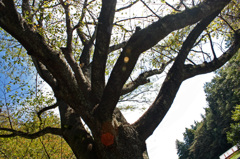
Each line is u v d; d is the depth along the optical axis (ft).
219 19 21.01
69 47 12.07
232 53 14.33
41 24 17.78
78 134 12.05
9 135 15.48
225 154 119.65
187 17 10.88
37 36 9.84
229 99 144.36
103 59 10.14
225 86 145.48
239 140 90.79
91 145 11.15
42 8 15.85
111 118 9.88
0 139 25.53
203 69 13.24
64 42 23.09
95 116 9.87
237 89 106.63
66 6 13.80
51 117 21.31
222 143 168.66
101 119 9.71
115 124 10.53
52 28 20.44
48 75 13.53
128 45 9.80
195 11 11.12
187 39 13.89
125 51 9.68
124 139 10.29
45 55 9.71
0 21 9.17
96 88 10.63
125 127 10.84
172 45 22.80
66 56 11.99
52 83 12.85
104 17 9.82
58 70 9.99
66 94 10.37
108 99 9.52
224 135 165.78
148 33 10.00
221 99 159.33
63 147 27.68
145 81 13.83
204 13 11.29
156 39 10.17
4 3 9.11
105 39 9.82
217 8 11.62
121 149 9.96
